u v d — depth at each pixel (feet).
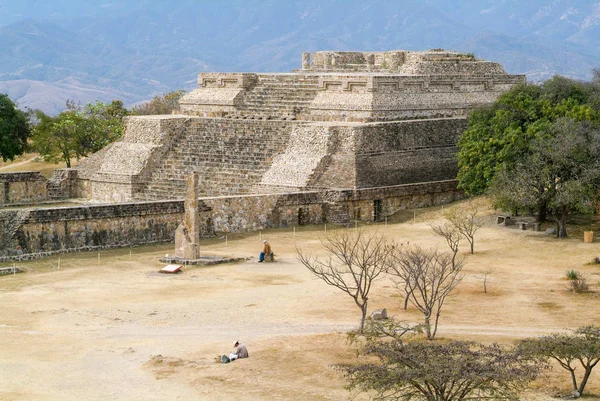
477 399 173.17
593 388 191.93
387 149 406.41
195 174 311.06
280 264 306.55
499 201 344.08
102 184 446.60
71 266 303.07
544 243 329.52
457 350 182.50
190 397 187.21
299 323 236.43
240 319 240.73
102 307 252.21
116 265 305.12
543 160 340.39
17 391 189.98
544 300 255.50
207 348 216.33
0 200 440.04
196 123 452.76
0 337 225.15
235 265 305.73
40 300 259.39
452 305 251.60
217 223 353.31
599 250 317.83
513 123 372.17
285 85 461.37
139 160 443.73
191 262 306.35
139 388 192.13
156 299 261.03
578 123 351.87
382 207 392.47
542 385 193.88
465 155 381.60
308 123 417.49
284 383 193.98
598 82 428.97
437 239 340.39
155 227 342.03
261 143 429.38
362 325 224.53
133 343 221.05
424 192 406.41
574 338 191.83
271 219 367.45
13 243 313.73
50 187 453.99
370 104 418.51
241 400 185.47
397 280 279.69
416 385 173.06
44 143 547.08
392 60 485.97
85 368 203.92
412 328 215.31
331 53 508.12
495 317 239.50
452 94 452.76
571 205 336.08
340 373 198.49
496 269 292.81
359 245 321.11
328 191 381.60
